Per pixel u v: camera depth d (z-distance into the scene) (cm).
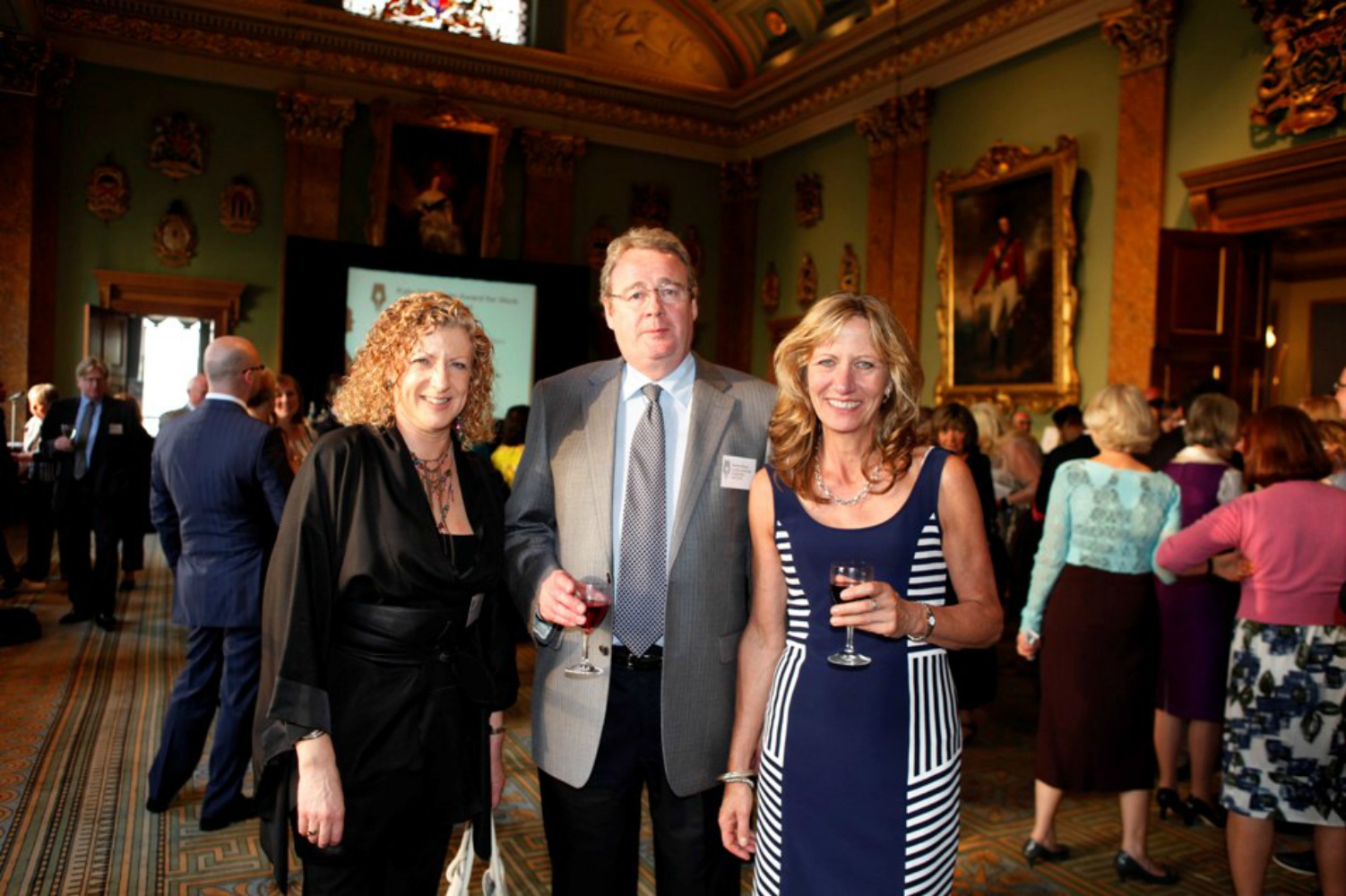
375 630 190
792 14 1421
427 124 1373
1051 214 1002
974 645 189
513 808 405
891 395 197
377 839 192
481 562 203
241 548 367
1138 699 343
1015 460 659
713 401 229
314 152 1334
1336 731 287
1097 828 398
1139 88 910
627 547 223
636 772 223
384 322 200
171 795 383
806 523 197
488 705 205
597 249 1515
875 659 187
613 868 224
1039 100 1035
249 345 374
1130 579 342
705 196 1595
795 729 191
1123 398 342
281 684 178
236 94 1309
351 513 190
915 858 183
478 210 1422
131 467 695
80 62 1229
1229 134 835
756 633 209
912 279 1208
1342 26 743
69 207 1228
